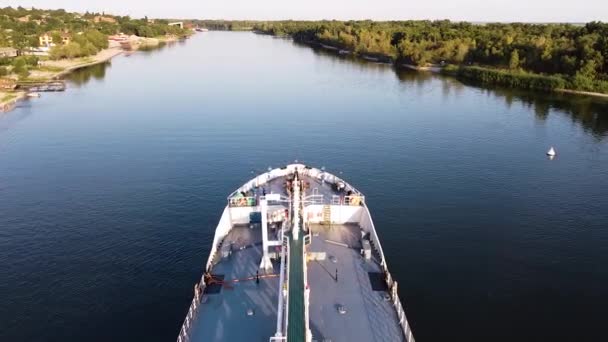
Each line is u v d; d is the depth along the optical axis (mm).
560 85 174125
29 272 55656
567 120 131000
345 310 35688
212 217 69312
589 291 53438
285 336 28109
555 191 81000
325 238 46219
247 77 192875
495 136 113625
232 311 35438
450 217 70188
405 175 86750
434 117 131125
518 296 52156
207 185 81062
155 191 78375
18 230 65188
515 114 136750
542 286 54156
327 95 157875
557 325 47625
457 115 134000
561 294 52812
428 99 155750
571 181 85688
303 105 141625
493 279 55062
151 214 70188
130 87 171625
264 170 88188
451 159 96188
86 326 46844
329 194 53938
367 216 46594
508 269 57188
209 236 63750
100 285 53250
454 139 110250
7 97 152250
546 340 45406
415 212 71500
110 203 73750
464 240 63625
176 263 57531
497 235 65250
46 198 75438
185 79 188000
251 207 47906
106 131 113250
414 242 62688
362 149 101375
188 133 111250
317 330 33594
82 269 56312
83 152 98125
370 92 165750
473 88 179125
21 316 48156
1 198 75250
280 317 29531
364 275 40219
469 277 55312
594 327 47500
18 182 81938
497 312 49344
